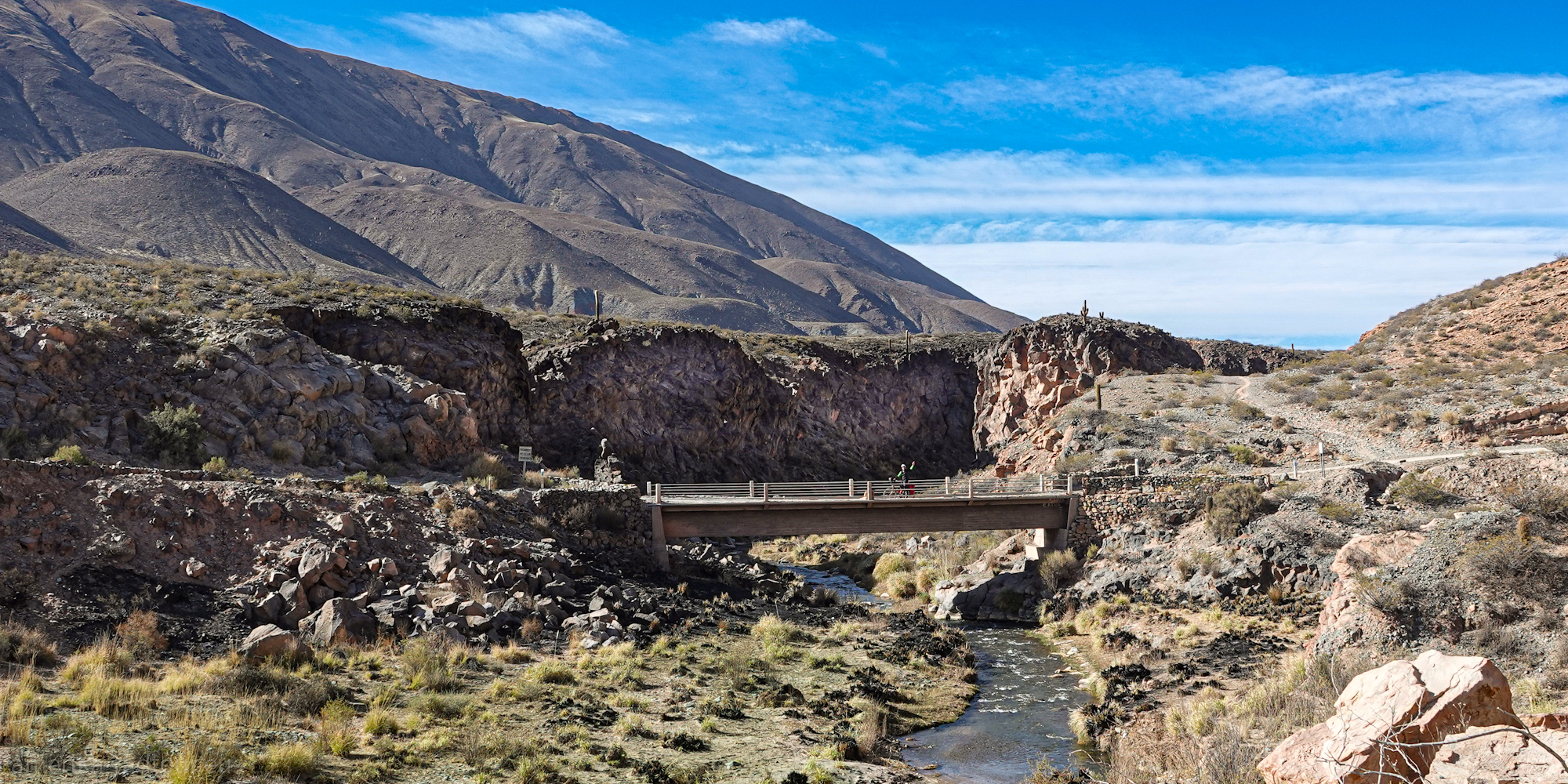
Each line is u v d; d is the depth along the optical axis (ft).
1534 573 84.23
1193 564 147.64
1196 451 211.82
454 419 189.06
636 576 144.87
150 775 60.34
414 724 77.25
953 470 346.95
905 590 174.09
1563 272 264.11
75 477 108.06
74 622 89.15
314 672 89.15
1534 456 147.02
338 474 158.71
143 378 158.20
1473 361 233.96
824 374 355.56
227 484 118.01
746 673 104.22
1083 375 304.71
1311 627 121.29
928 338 456.04
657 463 268.21
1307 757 40.29
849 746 81.35
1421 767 37.04
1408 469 158.61
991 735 91.50
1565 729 38.34
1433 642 83.46
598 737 79.97
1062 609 150.92
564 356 272.10
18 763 59.21
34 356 148.05
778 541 231.50
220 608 98.94
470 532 130.31
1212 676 104.42
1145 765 67.21
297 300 218.59
